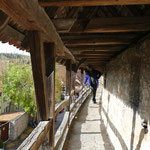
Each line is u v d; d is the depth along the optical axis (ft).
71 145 12.35
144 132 6.41
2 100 61.36
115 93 12.43
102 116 19.29
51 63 6.83
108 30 6.12
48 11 5.85
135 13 6.14
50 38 5.82
